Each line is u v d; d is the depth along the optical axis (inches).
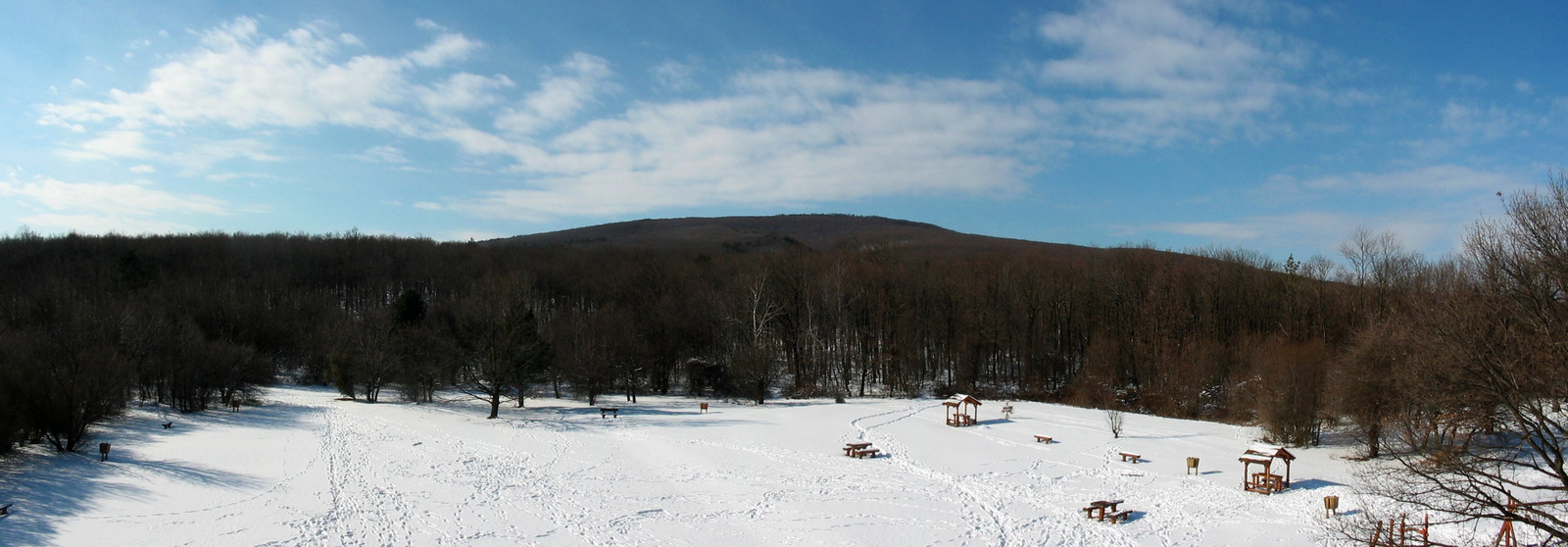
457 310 3572.8
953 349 3422.7
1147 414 2682.1
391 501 1352.1
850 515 1317.7
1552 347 885.2
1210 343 2775.6
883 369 3452.3
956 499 1418.6
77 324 2209.6
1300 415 1860.2
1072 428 2187.5
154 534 1096.8
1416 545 1045.8
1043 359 3302.2
